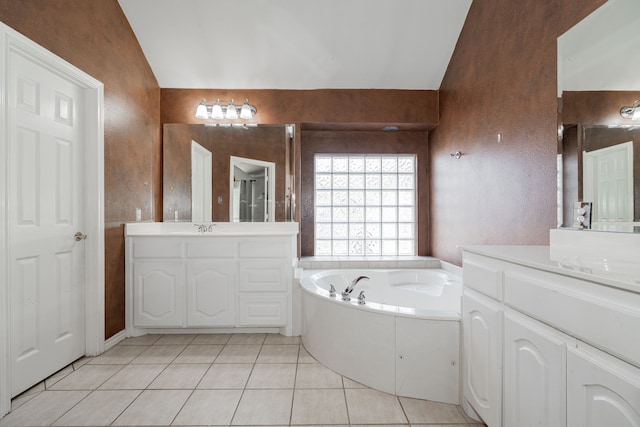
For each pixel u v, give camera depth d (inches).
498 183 88.8
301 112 131.7
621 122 49.2
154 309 105.7
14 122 66.7
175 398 69.6
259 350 95.2
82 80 83.7
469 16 104.9
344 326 79.5
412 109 133.0
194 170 129.9
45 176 75.2
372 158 150.5
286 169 131.6
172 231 128.1
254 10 104.7
